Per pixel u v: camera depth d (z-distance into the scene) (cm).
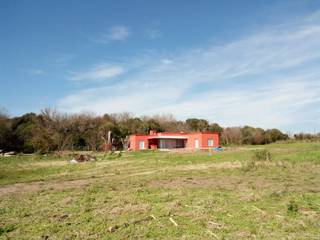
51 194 1130
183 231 642
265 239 586
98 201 962
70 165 2377
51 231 662
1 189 1298
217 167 1881
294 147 3409
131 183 1345
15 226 710
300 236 599
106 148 4612
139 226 684
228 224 683
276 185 1177
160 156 2986
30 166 2348
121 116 6750
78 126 5325
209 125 6681
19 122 4769
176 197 988
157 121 6788
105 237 615
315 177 1375
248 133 5712
